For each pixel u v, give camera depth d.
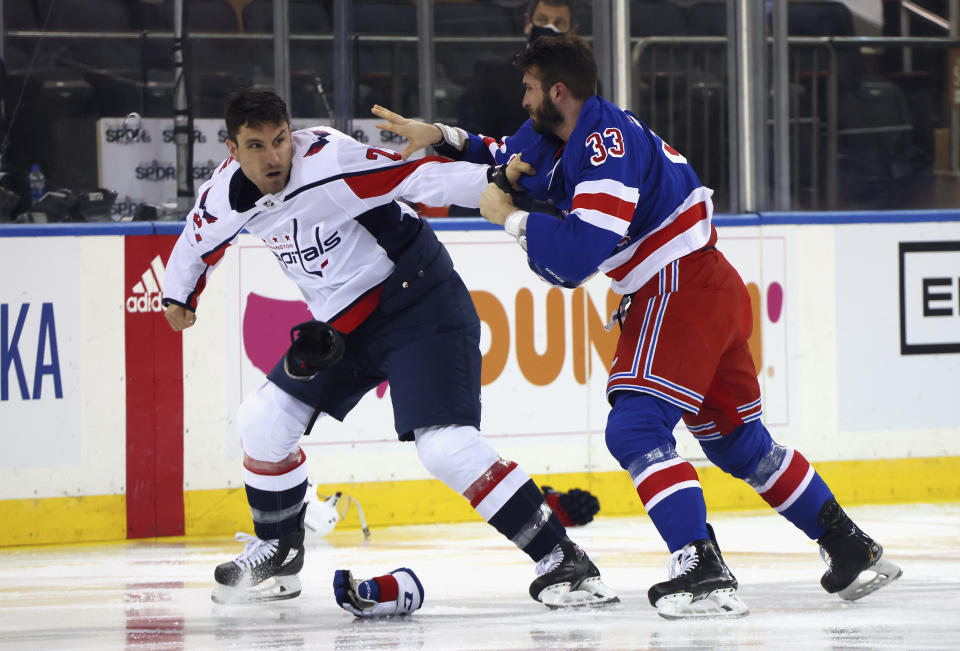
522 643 10.64
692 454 21.03
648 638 10.72
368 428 19.86
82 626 12.12
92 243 18.88
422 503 20.11
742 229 21.20
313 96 20.59
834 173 22.11
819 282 21.48
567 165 11.60
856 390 21.61
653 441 11.55
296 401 12.70
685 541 11.48
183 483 19.23
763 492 12.72
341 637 11.20
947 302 21.98
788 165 21.84
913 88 22.31
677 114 21.62
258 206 12.02
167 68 19.94
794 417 21.34
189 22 19.97
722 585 11.45
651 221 11.70
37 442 18.58
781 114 21.77
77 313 18.80
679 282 11.73
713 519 19.86
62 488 18.67
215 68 20.16
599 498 20.62
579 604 12.37
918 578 14.15
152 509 19.08
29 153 19.36
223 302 19.36
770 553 16.38
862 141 22.19
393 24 20.75
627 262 11.89
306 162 11.86
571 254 11.12
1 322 18.44
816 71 22.00
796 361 21.36
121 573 15.75
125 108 19.78
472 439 12.02
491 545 17.78
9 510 18.41
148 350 19.08
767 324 21.27
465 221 20.14
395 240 12.16
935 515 19.91
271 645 10.89
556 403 20.47
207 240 12.55
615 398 11.97
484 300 20.20
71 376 18.77
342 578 11.98
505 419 20.23
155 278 19.14
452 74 21.00
